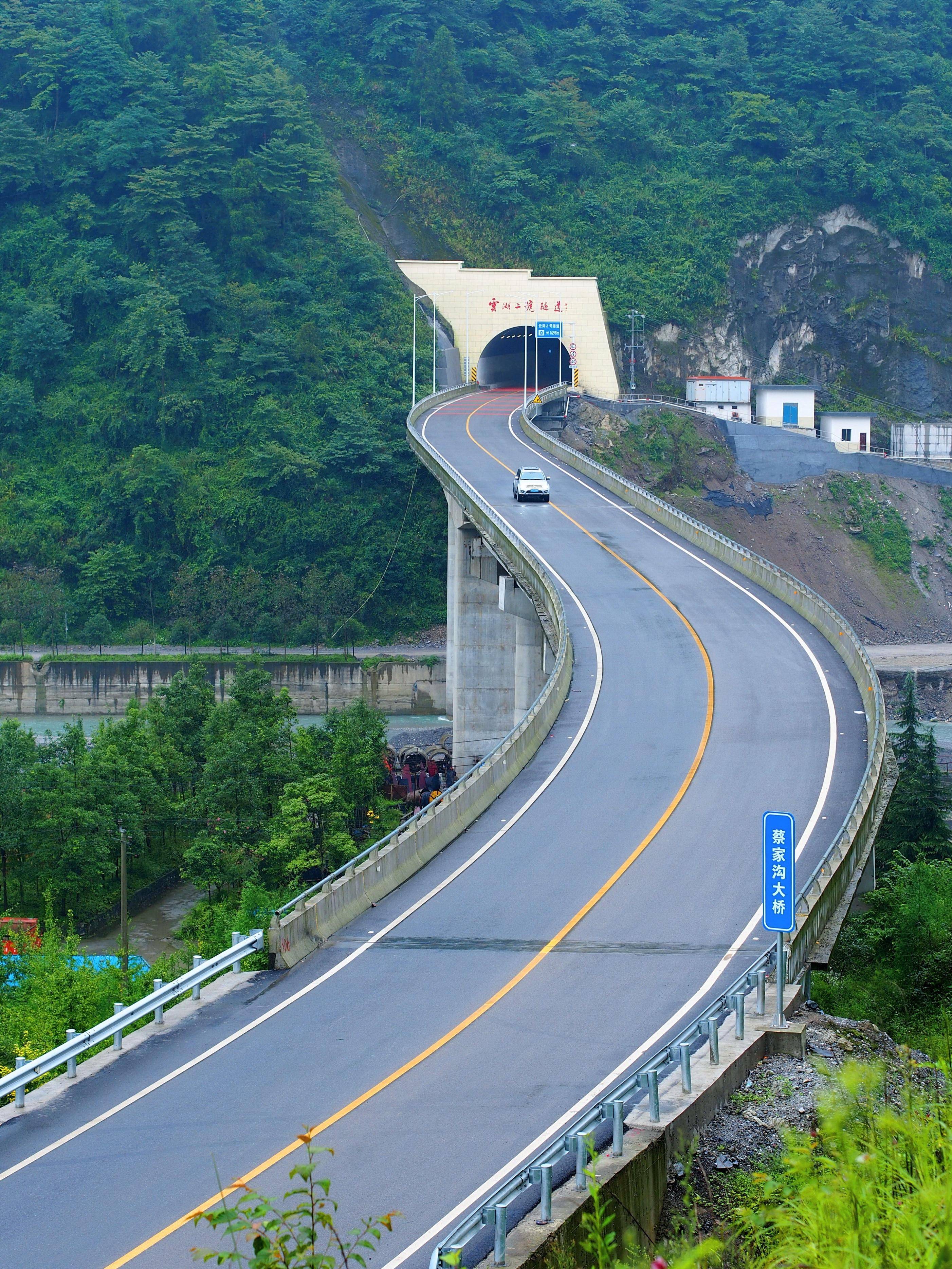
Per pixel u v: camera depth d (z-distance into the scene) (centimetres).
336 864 10006
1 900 10312
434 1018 4281
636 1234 3145
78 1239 3092
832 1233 1850
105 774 10644
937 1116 2150
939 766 11850
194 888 11106
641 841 5812
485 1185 3231
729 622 9225
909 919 5553
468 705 13775
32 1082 4306
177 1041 4219
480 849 5881
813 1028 4147
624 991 4406
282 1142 3512
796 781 6400
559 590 10006
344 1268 2078
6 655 19862
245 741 11281
